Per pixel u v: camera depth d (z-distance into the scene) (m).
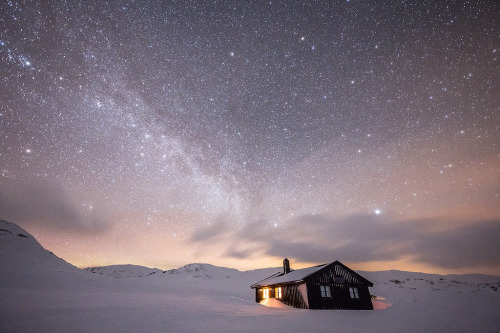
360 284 22.42
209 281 120.50
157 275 173.12
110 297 25.20
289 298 22.47
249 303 24.52
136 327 11.16
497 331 11.58
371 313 16.77
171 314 14.59
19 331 10.62
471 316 15.26
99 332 10.36
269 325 12.14
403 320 13.95
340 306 20.83
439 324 12.81
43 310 15.31
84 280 47.09
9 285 32.22
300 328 11.57
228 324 12.17
